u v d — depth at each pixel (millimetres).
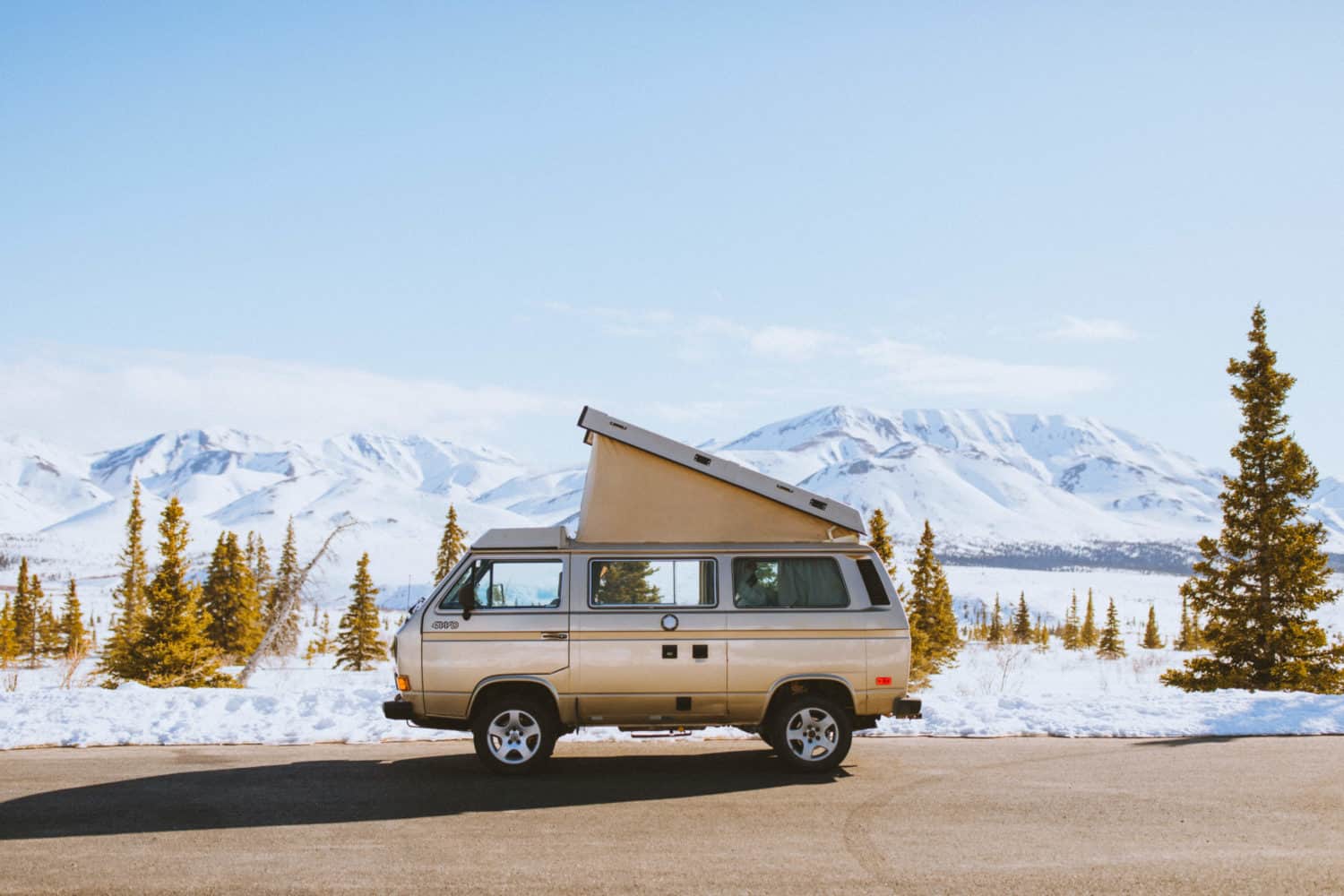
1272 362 26062
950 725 12805
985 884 6273
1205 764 10406
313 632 79812
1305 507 25375
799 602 10023
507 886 6238
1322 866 6691
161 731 12250
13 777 9734
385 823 7898
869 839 7379
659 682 9812
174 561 34250
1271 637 24719
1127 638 144875
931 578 47656
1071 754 11023
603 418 10320
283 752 11250
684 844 7234
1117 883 6312
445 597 9977
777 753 9945
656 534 10164
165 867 6633
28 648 75688
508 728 9922
